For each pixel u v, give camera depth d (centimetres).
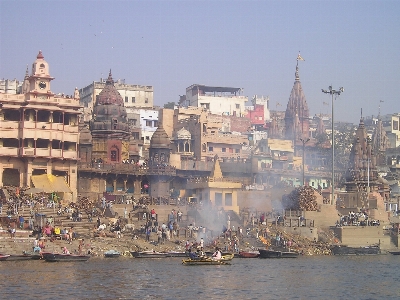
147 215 9512
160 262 7506
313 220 10112
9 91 15588
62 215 8931
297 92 17550
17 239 7656
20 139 10231
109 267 6919
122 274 6438
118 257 7862
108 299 5212
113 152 11756
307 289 5953
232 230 9406
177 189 11794
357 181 13088
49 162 10388
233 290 5750
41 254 7306
